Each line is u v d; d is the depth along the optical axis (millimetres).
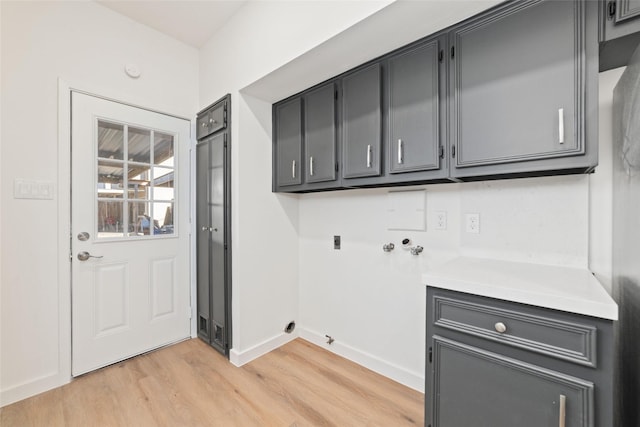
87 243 1868
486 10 1167
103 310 1941
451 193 1584
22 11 1626
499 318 948
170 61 2281
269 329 2215
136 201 2115
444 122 1311
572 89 982
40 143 1679
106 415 1494
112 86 1979
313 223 2328
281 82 1867
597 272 1196
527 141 1072
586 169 1109
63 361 1753
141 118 2133
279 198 2293
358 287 2025
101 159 1935
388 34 1350
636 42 953
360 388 1735
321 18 1426
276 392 1691
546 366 865
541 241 1306
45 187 1695
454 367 1040
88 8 1874
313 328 2340
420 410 1544
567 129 993
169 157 2309
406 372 1766
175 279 2330
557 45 1008
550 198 1284
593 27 954
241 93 2031
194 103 2434
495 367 949
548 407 854
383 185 1737
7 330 1575
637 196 907
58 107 1744
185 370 1926
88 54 1872
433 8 1167
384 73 1547
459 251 1557
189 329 2416
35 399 1607
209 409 1546
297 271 2438
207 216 2309
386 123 1540
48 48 1712
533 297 869
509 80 1111
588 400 793
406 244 1750
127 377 1836
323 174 1860
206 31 2219
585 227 1204
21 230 1618
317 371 1920
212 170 2240
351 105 1690
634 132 928
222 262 2135
